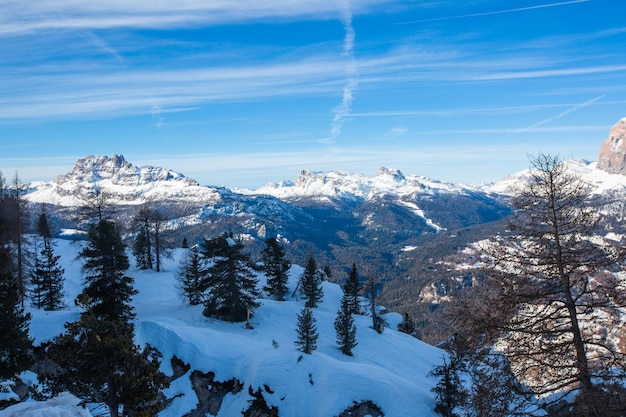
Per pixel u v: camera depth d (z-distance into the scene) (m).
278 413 31.34
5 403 22.91
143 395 18.80
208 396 33.41
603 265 11.48
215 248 46.94
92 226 50.16
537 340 12.47
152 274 66.56
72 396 19.61
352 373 34.62
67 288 57.62
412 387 35.41
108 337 18.33
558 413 11.90
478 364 13.10
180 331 37.03
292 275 80.00
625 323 11.78
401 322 74.31
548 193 12.15
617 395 10.86
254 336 43.91
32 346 31.52
